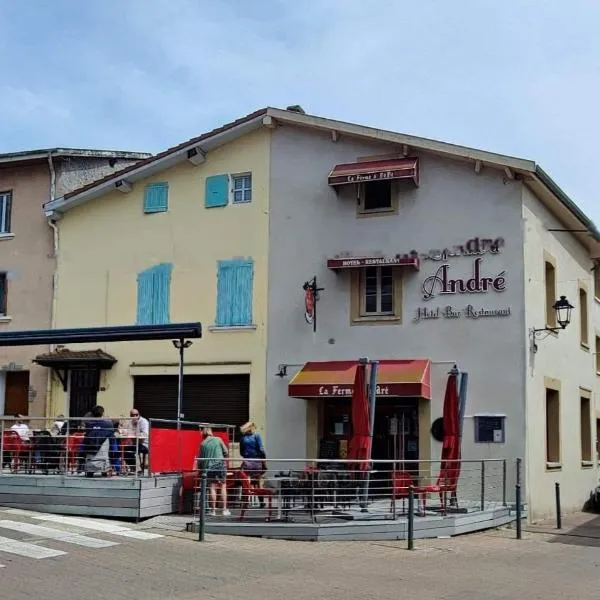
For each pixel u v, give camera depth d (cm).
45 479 1616
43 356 2278
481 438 1905
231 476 1557
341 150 2117
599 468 2661
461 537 1605
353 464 1598
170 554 1239
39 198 2466
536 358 1981
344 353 2041
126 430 1681
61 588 993
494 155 1933
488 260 1955
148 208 2303
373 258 2008
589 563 1341
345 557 1292
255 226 2175
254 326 2131
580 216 2250
